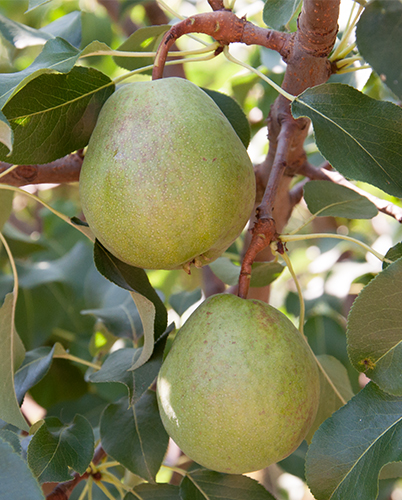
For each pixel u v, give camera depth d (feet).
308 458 1.52
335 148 1.53
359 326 1.48
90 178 1.52
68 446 1.67
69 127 1.61
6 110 1.54
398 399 1.52
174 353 1.57
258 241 1.63
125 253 1.53
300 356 1.55
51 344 2.33
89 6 2.79
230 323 1.54
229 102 1.81
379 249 2.86
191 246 1.52
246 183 1.54
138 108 1.52
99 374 1.70
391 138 1.53
